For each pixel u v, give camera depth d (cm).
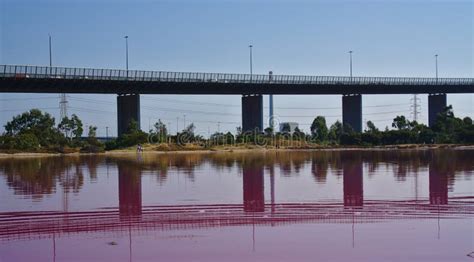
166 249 1998
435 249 1938
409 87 13288
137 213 2745
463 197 3131
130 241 2119
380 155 8075
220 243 2070
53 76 9150
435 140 12788
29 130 11281
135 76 10000
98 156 9112
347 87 12456
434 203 2912
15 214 2745
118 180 4434
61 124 12369
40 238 2181
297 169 5428
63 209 2897
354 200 3084
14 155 9531
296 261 1834
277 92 12269
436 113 14538
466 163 5869
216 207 2920
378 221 2409
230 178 4553
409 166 5512
